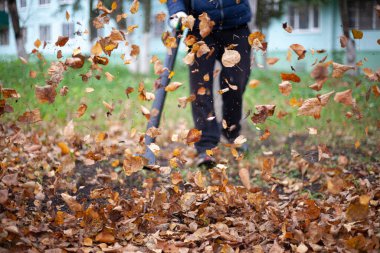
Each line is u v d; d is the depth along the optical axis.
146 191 2.81
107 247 2.23
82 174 3.47
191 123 6.24
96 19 2.50
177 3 3.37
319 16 18.33
